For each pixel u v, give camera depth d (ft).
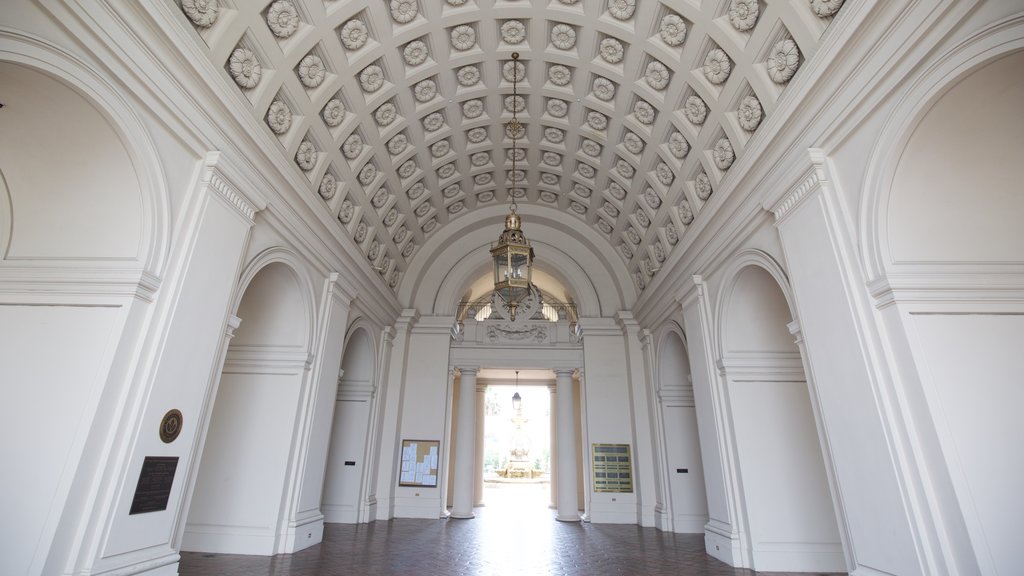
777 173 18.04
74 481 11.94
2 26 10.34
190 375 15.47
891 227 13.26
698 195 25.76
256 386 24.12
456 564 21.49
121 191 14.06
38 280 13.74
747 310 23.82
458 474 39.68
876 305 13.35
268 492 22.72
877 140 13.26
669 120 24.64
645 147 28.14
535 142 33.86
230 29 16.38
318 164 24.03
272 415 23.68
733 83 19.67
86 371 12.91
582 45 24.63
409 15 22.11
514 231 23.89
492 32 24.85
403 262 41.27
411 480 38.47
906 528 12.05
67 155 13.73
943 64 11.29
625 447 38.83
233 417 23.68
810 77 15.17
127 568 13.11
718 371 24.25
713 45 19.89
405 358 40.83
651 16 21.15
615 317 42.11
